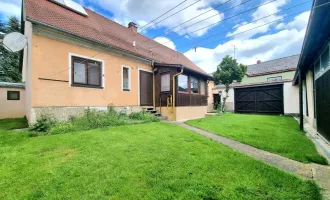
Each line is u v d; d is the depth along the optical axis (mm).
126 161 3059
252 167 2885
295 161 3369
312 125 7539
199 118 10719
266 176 2572
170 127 6676
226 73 15289
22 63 10656
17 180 2393
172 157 3293
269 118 10648
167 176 2506
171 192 2096
